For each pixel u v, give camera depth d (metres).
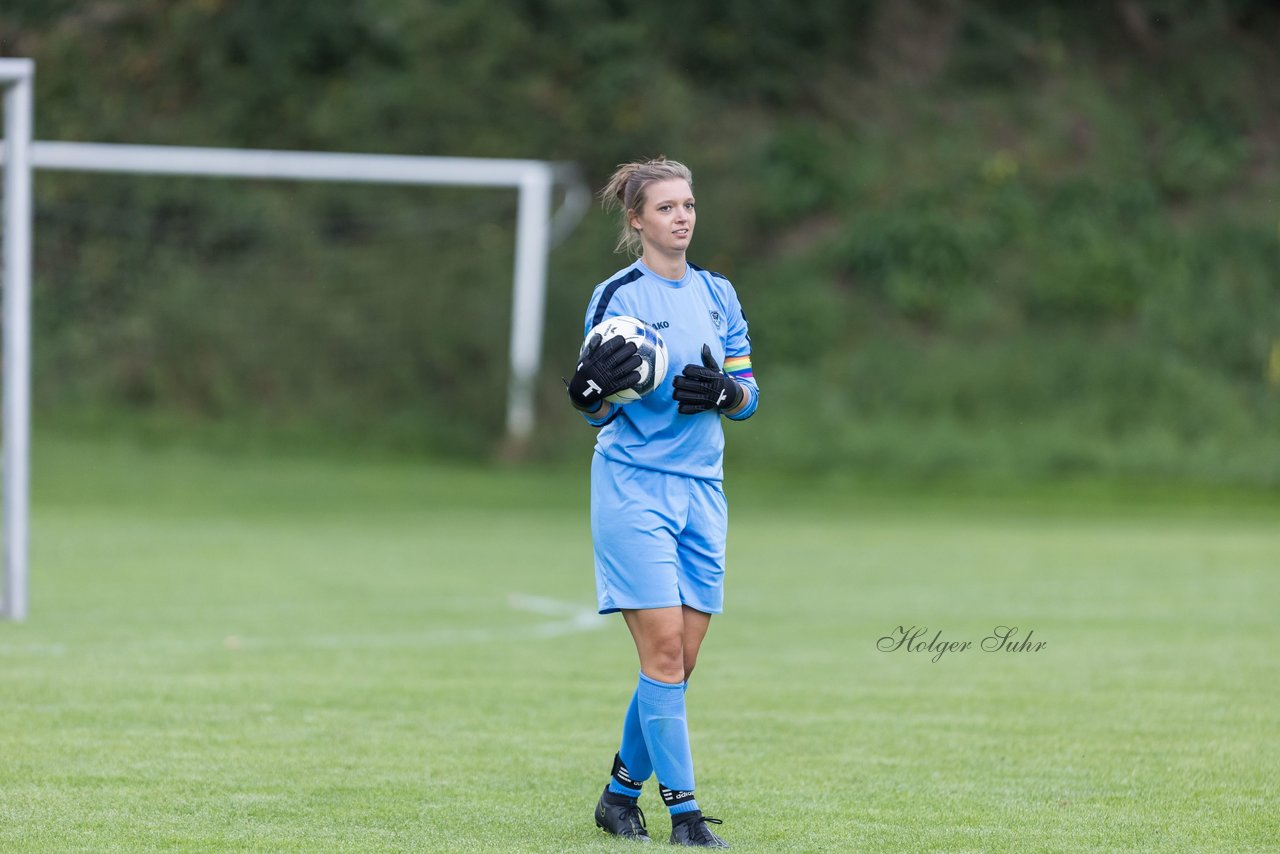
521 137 100.19
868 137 104.06
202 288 96.06
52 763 19.91
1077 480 82.75
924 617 37.03
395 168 78.50
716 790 19.09
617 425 16.83
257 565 47.75
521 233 82.50
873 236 97.62
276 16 104.31
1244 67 107.25
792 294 95.94
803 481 82.38
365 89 102.12
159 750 20.84
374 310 95.94
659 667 16.45
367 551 52.50
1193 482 82.25
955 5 109.12
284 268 97.06
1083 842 16.48
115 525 60.34
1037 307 94.62
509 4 104.00
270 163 74.69
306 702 24.89
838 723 23.66
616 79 100.69
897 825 17.27
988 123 104.62
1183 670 29.00
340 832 16.58
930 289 95.88
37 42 104.69
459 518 65.88
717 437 17.09
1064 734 22.78
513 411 86.25
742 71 106.31
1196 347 92.06
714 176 100.56
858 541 57.22
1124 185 100.31
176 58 104.56
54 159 71.25
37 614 35.88
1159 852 16.08
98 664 28.42
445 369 93.69
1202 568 48.56
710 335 17.12
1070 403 88.69
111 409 91.75
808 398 89.88
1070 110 104.75
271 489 75.62
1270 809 18.08
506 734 22.56
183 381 93.38
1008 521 66.69
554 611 38.12
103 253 96.56
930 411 89.25
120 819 16.98
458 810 17.81
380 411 92.94
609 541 16.61
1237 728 23.28
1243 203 99.88
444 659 30.12
